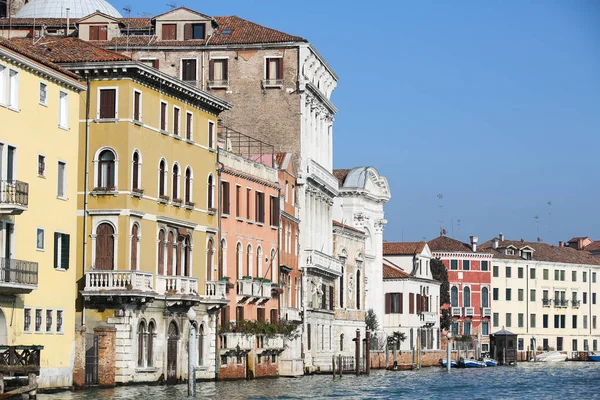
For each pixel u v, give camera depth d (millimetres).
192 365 62656
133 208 70250
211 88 100812
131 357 69625
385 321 151500
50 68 63531
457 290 177375
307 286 106125
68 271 65125
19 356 55750
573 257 197125
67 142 65375
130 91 70188
